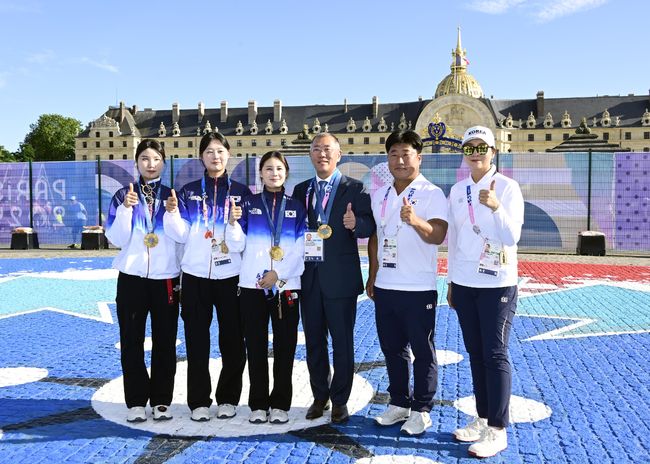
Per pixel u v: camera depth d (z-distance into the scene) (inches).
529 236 705.0
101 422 185.5
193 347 186.5
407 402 183.9
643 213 674.2
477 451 158.4
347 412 186.2
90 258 669.9
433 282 177.6
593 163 682.8
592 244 669.3
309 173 733.3
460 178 700.0
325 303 181.9
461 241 169.9
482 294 164.4
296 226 183.6
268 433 176.7
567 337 297.4
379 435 175.3
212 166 187.3
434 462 156.7
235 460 158.1
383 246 179.2
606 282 481.7
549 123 3671.3
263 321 184.5
